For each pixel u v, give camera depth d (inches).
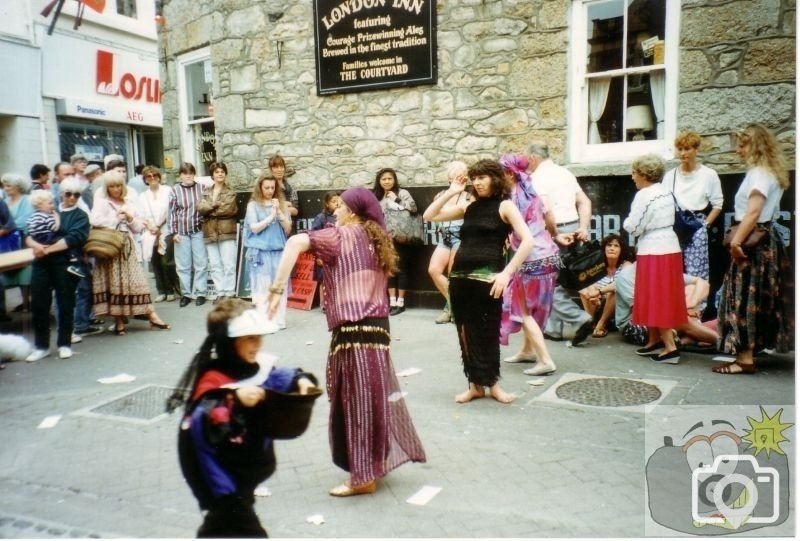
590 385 201.6
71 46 572.1
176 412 195.2
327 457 162.4
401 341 267.4
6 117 529.3
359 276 139.1
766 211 197.6
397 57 321.4
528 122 293.3
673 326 215.6
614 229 273.4
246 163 379.2
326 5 338.0
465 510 132.4
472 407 189.3
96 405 205.0
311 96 352.8
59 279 257.8
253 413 98.3
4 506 143.2
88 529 132.3
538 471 147.9
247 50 370.3
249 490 100.8
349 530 126.8
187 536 128.9
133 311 295.1
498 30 295.6
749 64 242.2
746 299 201.0
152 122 663.8
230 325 100.0
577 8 277.9
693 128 255.0
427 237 324.2
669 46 260.8
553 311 251.8
